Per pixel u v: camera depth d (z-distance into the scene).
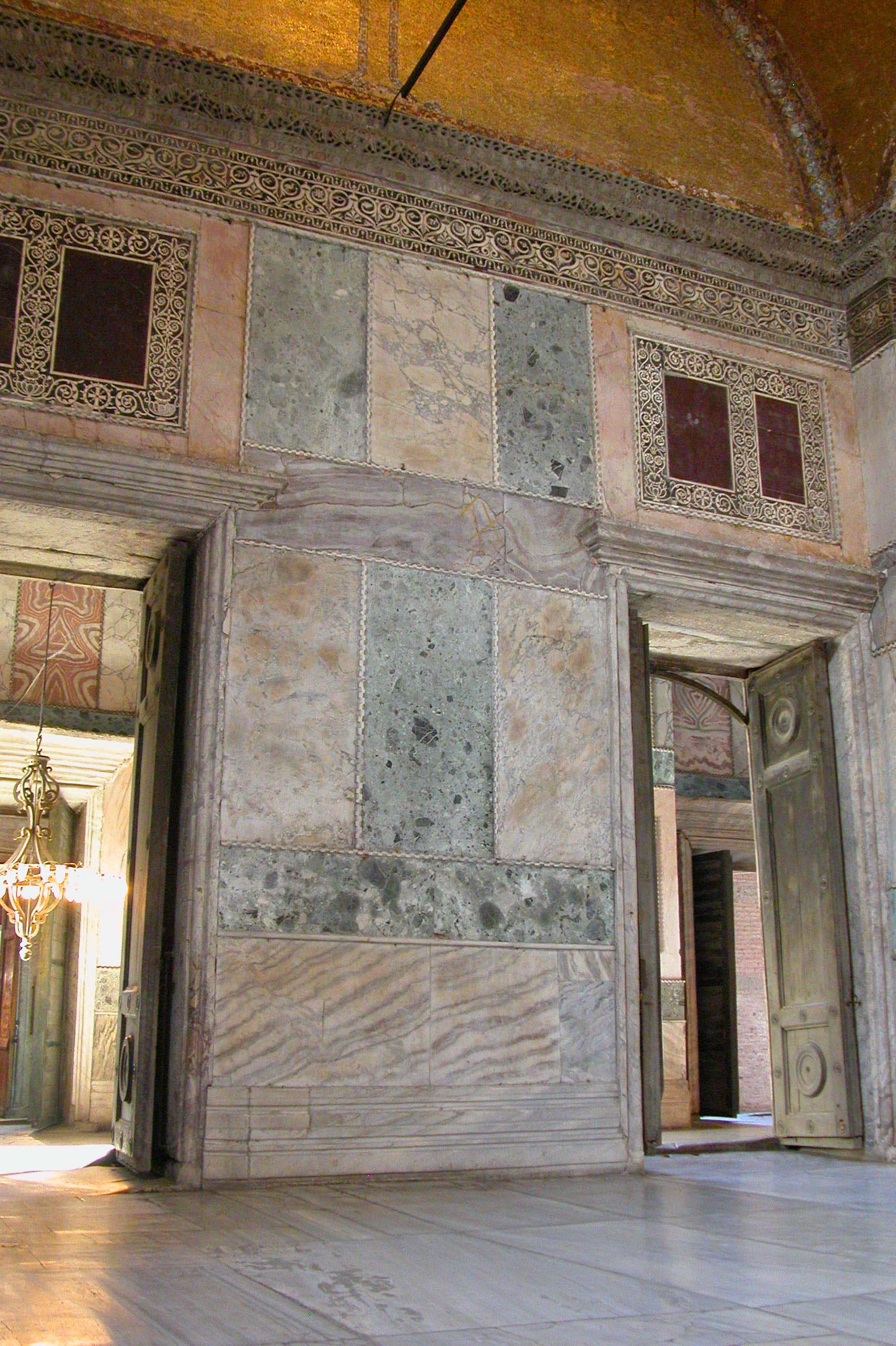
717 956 12.60
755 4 8.54
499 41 7.78
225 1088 5.63
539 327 7.37
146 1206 4.85
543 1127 6.17
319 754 6.21
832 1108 7.34
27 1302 2.99
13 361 6.11
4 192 6.27
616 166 7.89
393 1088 5.93
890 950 7.43
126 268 6.44
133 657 10.80
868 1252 3.79
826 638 8.00
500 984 6.30
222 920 5.82
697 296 7.95
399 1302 3.04
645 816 7.12
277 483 6.38
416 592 6.63
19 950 12.91
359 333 6.87
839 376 8.32
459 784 6.48
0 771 10.91
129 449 6.10
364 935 6.07
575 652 6.96
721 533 7.60
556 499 7.14
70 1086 10.88
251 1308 2.94
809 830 7.87
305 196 6.92
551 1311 2.95
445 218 7.26
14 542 6.45
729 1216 4.62
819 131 8.55
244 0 7.09
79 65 6.46
